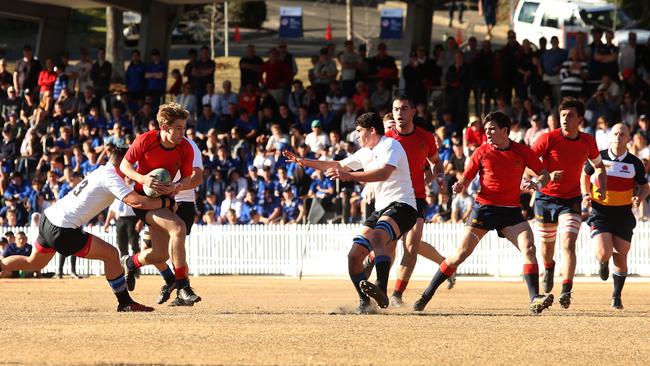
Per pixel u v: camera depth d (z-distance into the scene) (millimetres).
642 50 73125
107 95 80812
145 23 82312
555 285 50594
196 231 64438
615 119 66062
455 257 27953
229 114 73812
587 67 70000
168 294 29656
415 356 17703
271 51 76500
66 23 87812
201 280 56062
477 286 48938
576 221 30578
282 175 66000
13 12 84000
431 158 30797
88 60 82500
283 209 65375
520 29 98938
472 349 18719
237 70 121188
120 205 50969
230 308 30062
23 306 31719
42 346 18531
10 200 68125
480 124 63906
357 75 74500
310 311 28219
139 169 26906
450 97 71500
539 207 31438
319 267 62406
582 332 21797
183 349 18250
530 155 27484
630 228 32438
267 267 63312
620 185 32156
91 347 18422
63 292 40969
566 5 97250
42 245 26656
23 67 82750
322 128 70750
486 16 124688
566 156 30578
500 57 71000
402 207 25797
